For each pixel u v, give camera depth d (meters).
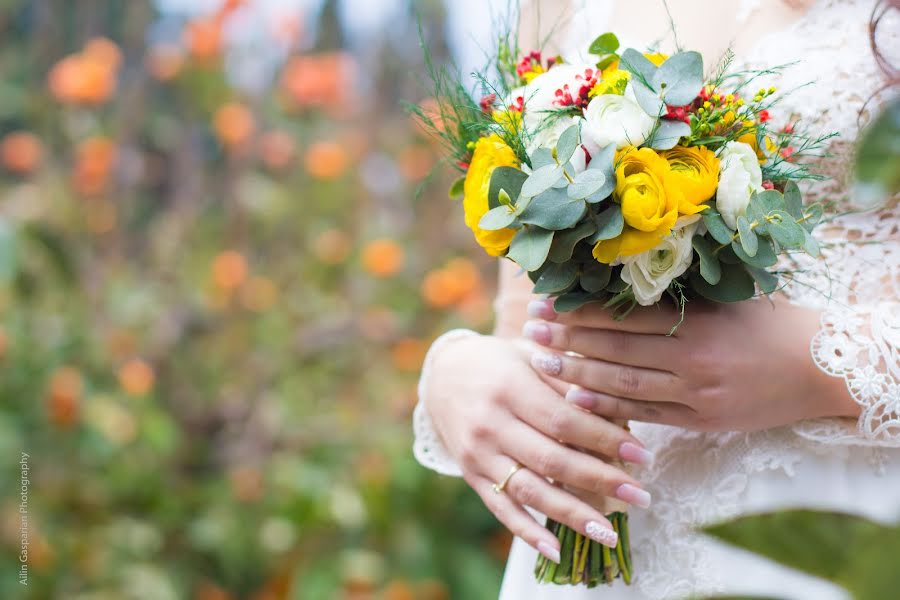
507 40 1.00
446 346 1.16
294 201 2.67
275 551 2.12
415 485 2.15
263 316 2.44
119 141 2.54
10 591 1.89
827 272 0.95
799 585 0.94
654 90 0.81
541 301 0.95
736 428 0.92
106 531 2.04
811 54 0.96
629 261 0.80
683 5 1.07
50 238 2.22
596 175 0.76
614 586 1.07
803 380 0.89
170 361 2.36
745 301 0.92
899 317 0.90
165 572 2.05
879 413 0.90
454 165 0.99
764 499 0.97
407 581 2.12
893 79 0.89
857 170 0.43
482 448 1.01
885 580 0.35
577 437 0.95
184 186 2.66
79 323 2.18
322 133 2.74
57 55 2.72
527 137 0.85
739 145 0.80
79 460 2.09
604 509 0.96
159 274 2.49
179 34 2.76
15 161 2.39
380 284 2.58
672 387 0.90
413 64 2.84
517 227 0.82
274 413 2.32
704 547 0.98
